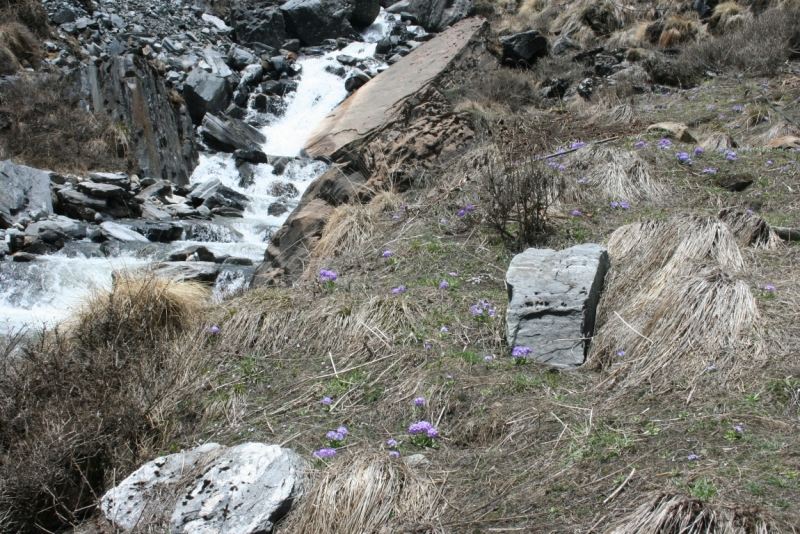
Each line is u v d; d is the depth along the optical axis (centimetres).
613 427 395
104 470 430
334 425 443
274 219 1201
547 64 1547
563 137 939
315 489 362
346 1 2030
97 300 596
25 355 521
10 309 820
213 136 1495
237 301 596
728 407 396
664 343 454
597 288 520
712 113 1112
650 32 1642
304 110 1709
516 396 440
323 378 493
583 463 367
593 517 326
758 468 339
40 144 1228
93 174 1162
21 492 396
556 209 687
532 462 378
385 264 644
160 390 480
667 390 423
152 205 1162
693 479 336
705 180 744
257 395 487
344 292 592
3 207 995
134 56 1439
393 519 340
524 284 509
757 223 590
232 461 388
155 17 1892
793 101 1073
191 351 534
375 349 512
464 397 444
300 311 562
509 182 648
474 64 1505
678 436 377
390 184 812
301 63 1880
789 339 439
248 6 2020
